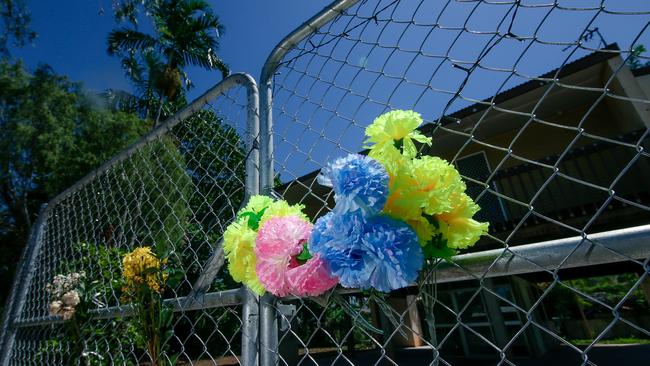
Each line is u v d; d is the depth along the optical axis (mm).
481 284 747
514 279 8492
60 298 2023
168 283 1487
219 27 12531
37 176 10945
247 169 1298
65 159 10500
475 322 8820
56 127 10508
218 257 1328
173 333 1441
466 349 8844
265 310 1092
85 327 2000
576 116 6750
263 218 848
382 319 5270
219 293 1270
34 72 10961
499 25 823
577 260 663
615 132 6363
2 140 9875
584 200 5641
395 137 667
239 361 1187
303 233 743
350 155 646
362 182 579
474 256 764
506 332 8445
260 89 1381
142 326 1444
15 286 2543
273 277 728
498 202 6320
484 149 7441
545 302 12789
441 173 606
